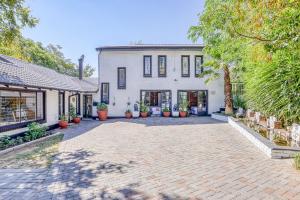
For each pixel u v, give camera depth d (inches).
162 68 887.7
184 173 234.2
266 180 209.9
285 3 171.5
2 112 426.9
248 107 550.9
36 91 526.9
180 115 860.0
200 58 890.7
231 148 342.0
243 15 202.1
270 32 191.0
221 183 205.5
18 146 362.9
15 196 187.8
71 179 223.5
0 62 496.4
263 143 315.6
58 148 361.4
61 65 1572.3
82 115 871.7
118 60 877.8
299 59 263.6
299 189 189.2
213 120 721.6
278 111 359.3
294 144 298.7
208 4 313.7
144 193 187.8
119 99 877.2
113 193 189.3
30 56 1085.8
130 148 351.6
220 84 891.4
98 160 288.0
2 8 491.8
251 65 470.3
